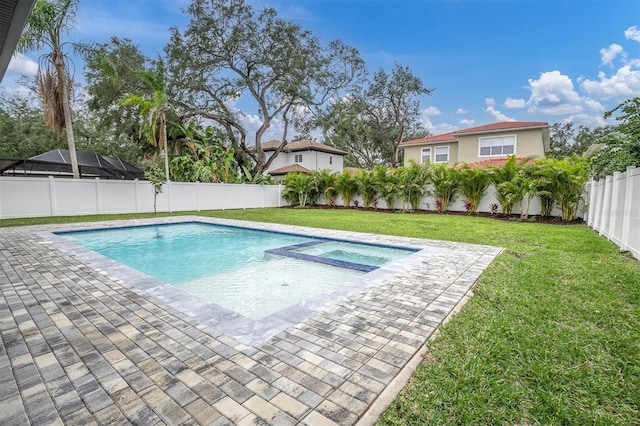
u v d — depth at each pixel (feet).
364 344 8.84
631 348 8.55
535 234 28.94
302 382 7.13
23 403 6.47
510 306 11.55
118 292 13.14
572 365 7.80
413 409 6.31
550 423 5.98
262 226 34.40
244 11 68.80
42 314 10.92
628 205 20.83
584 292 13.02
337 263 21.04
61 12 41.01
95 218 39.83
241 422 5.92
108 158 62.49
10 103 78.07
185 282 18.20
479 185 47.21
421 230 31.76
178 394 6.72
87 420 5.99
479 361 7.95
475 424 5.94
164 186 50.67
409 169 53.78
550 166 39.32
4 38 12.78
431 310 11.28
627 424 5.96
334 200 66.69
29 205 38.93
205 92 72.43
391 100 97.35
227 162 65.21
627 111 24.13
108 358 8.14
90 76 60.70
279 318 10.58
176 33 67.92
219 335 9.38
